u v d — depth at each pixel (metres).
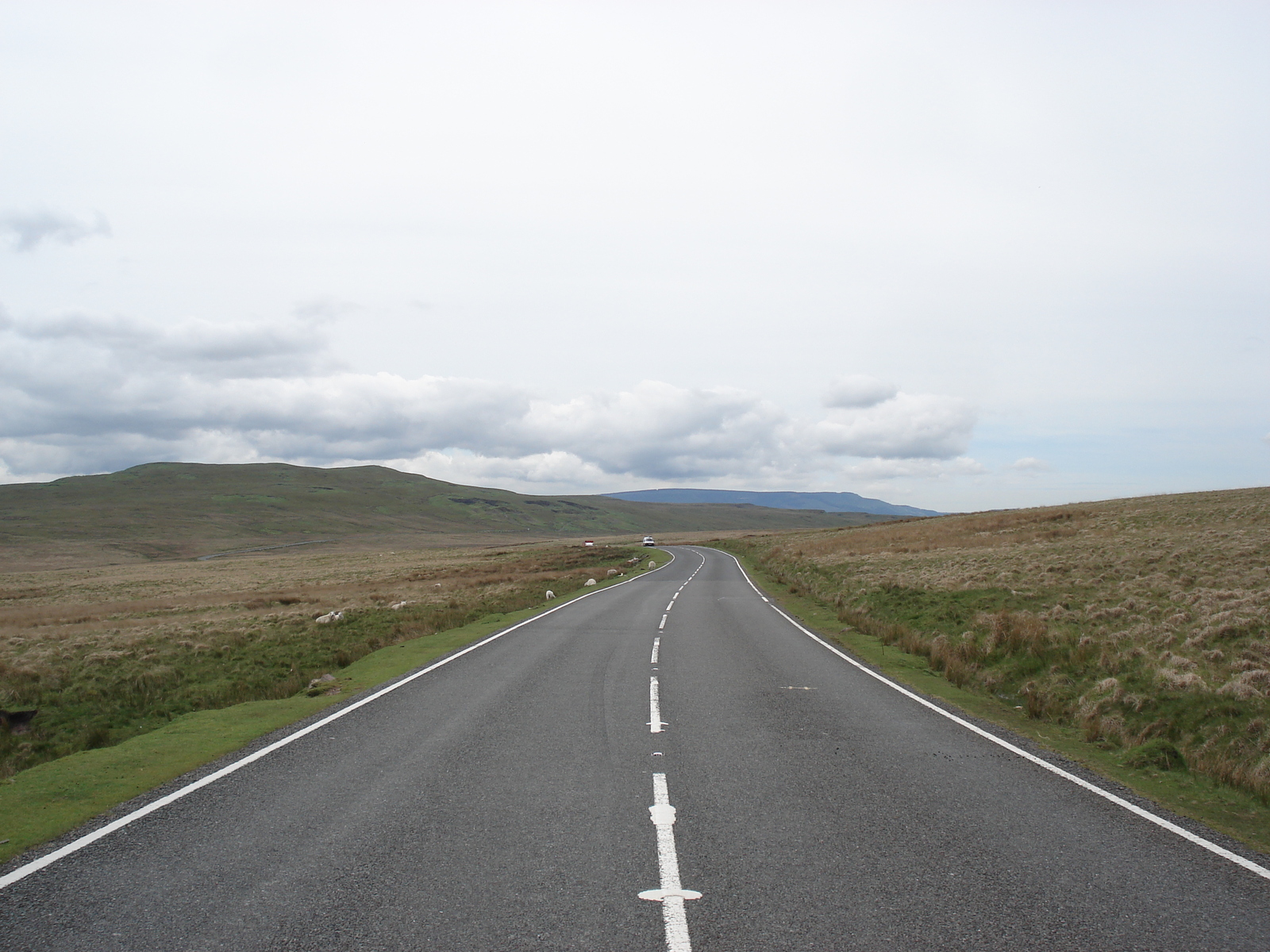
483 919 4.14
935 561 31.89
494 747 7.91
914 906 4.33
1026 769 7.31
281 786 6.64
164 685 16.91
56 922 4.13
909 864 4.95
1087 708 10.32
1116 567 22.39
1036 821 5.84
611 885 4.57
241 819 5.80
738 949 3.81
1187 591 17.12
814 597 28.19
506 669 13.13
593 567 54.84
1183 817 6.09
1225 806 6.58
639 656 14.55
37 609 38.22
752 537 106.75
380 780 6.80
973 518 65.94
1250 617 13.41
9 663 19.39
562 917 4.16
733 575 43.50
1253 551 22.16
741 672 12.77
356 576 59.00
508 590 34.91
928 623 18.55
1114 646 12.88
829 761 7.46
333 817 5.82
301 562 94.56
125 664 19.17
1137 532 37.28
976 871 4.85
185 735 8.68
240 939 3.94
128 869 4.84
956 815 5.93
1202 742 8.68
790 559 47.16
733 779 6.80
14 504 194.50
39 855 5.12
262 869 4.82
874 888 4.57
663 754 7.64
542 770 7.06
